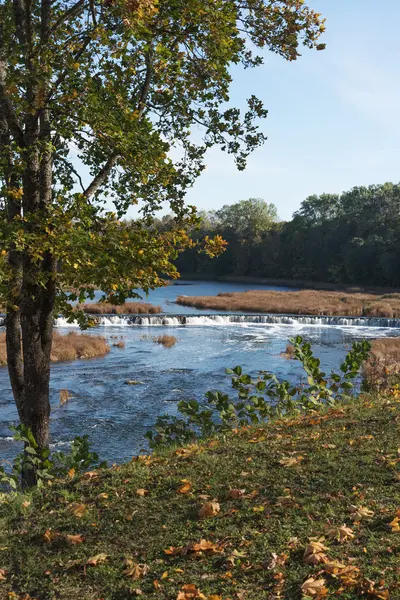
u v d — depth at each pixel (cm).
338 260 10206
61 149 969
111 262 751
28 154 795
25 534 522
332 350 3181
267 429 763
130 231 809
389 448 588
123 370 2538
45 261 850
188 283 10744
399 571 367
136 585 411
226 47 810
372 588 351
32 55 730
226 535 459
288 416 875
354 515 450
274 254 11481
